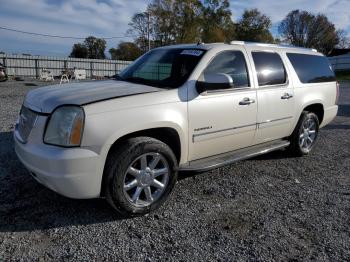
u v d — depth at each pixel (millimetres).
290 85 5160
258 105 4539
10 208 3494
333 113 6281
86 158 3016
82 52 78438
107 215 3445
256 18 68188
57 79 29172
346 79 40188
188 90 3756
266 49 4965
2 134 6480
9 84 21344
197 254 2855
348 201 4008
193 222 3387
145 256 2805
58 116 3074
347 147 6621
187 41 55938
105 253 2822
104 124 3088
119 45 66812
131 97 3348
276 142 5262
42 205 3590
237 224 3375
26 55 32312
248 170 5004
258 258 2826
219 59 4188
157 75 4211
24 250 2816
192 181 4461
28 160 3227
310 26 80625
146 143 3328
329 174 4969
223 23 58000
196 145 3889
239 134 4359
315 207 3816
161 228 3252
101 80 4453
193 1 55156
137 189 3377
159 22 55656
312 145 5953
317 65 5934
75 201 3707
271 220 3477
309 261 2809
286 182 4578
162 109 3484
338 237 3188
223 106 4055
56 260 2707
